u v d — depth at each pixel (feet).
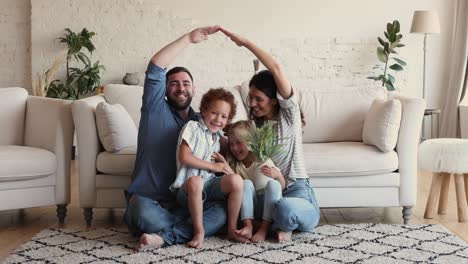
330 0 22.79
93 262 10.08
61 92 22.70
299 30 22.88
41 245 11.14
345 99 14.85
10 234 12.29
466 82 22.13
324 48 22.89
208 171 11.51
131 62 23.11
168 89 11.82
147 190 11.47
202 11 22.89
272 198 11.30
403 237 11.64
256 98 11.76
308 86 22.99
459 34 21.98
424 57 22.43
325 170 12.69
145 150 11.60
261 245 11.05
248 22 22.89
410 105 13.03
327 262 10.08
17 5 23.75
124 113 13.39
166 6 22.94
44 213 14.20
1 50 23.86
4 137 13.93
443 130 22.56
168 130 11.64
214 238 11.50
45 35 23.15
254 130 11.58
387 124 12.84
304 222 11.19
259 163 11.68
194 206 10.91
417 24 21.40
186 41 11.63
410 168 12.95
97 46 23.09
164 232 11.08
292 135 11.75
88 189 12.69
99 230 12.32
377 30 22.81
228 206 11.26
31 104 14.07
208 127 11.53
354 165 12.71
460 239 11.55
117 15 22.98
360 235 11.77
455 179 13.37
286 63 22.95
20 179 12.45
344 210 14.52
